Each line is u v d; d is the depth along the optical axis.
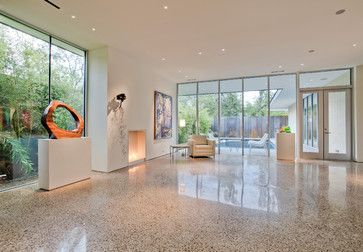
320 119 7.84
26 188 4.15
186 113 9.89
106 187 4.21
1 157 4.14
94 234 2.41
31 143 4.67
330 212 2.99
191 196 3.68
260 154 8.71
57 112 5.20
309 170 5.77
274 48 5.59
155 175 5.21
